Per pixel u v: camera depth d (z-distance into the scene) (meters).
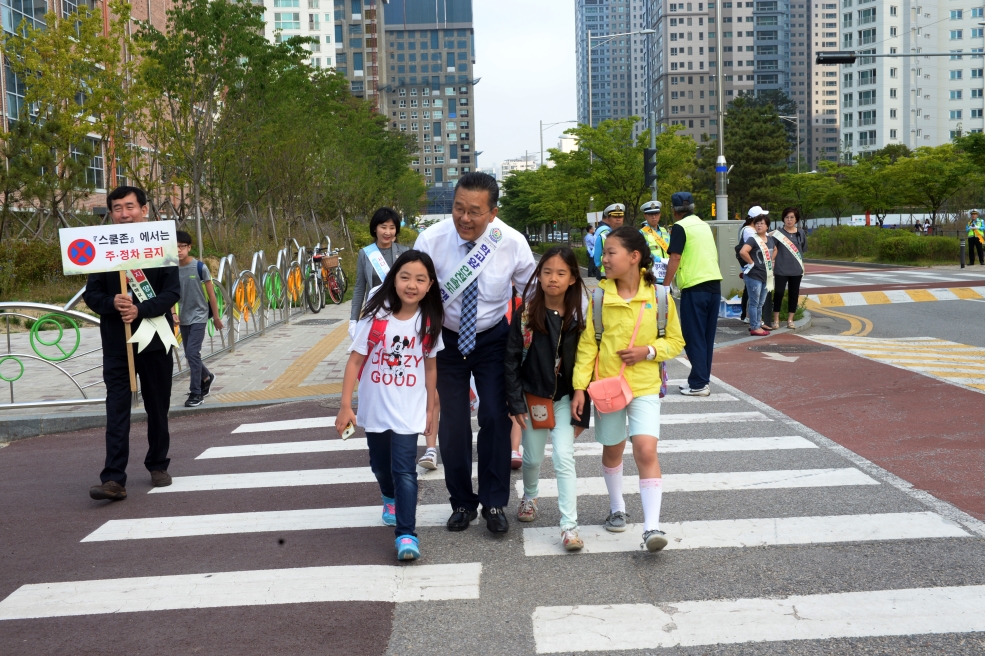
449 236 4.96
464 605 4.09
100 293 6.09
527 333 4.80
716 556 4.63
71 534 5.35
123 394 6.05
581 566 4.54
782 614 3.90
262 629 3.89
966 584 4.17
